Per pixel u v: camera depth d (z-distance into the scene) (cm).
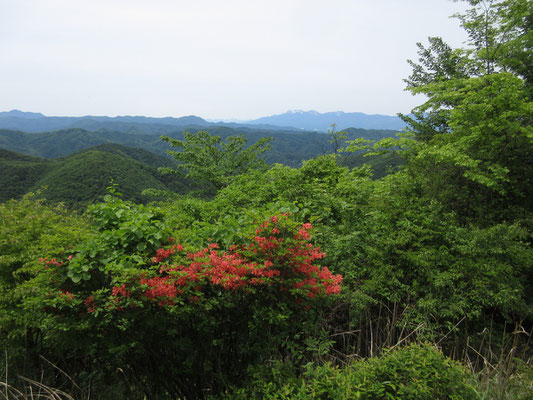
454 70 953
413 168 618
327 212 504
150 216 307
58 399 300
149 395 295
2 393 306
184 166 2033
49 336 280
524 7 688
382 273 387
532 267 432
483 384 234
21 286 316
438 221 427
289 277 283
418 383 200
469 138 552
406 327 350
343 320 375
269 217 300
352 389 203
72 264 250
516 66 750
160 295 246
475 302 365
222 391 269
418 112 820
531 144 530
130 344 251
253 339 282
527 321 413
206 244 322
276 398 215
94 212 319
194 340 278
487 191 554
